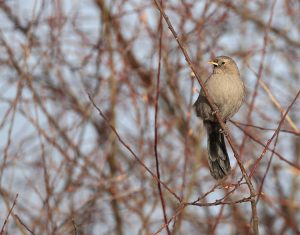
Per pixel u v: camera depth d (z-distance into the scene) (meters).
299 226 15.04
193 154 14.25
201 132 13.89
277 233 15.10
